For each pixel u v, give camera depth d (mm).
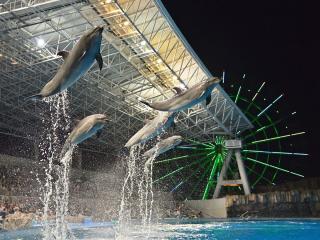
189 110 34469
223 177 43031
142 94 31594
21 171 31109
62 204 28375
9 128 32469
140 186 40094
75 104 30641
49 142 33531
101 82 27781
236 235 16125
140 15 20797
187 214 38469
